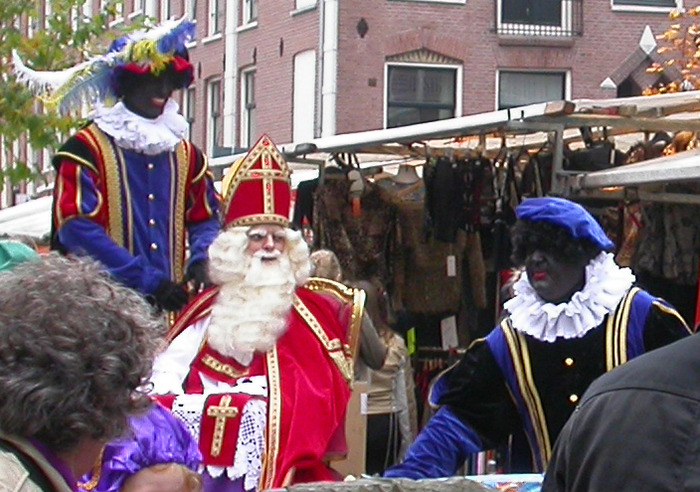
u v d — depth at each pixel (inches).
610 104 333.1
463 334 407.5
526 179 372.2
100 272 110.0
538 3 995.3
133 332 105.7
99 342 103.3
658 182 311.4
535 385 212.1
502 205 380.2
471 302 404.5
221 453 214.2
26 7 563.5
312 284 236.8
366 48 967.6
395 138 359.3
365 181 404.2
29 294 103.8
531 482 203.0
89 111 240.4
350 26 964.6
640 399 113.6
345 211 401.7
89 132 233.1
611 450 113.0
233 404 216.2
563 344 210.8
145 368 106.7
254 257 228.8
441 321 408.2
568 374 210.8
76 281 106.1
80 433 102.4
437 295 406.3
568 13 994.7
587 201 395.2
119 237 232.4
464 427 215.3
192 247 237.9
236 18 1083.9
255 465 214.7
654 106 339.0
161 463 154.0
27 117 531.2
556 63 992.9
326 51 965.8
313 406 218.5
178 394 221.0
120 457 151.9
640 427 112.5
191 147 242.2
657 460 111.3
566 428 118.6
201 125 1133.1
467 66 984.9
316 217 398.3
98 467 152.2
